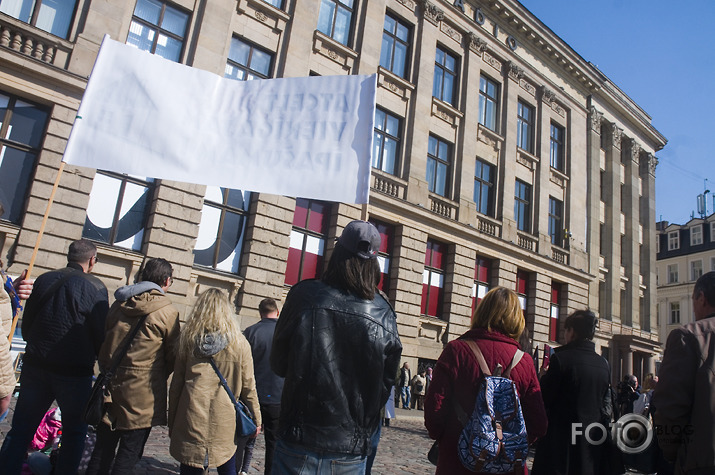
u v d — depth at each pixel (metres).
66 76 11.38
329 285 2.38
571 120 25.95
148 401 3.42
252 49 15.03
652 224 31.36
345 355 2.24
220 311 3.52
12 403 7.97
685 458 2.57
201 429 3.31
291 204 14.81
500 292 2.95
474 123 20.69
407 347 16.86
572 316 3.91
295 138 4.45
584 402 3.55
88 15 12.09
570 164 25.38
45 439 4.85
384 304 2.43
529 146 23.73
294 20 15.70
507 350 2.77
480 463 2.44
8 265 10.44
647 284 30.50
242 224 14.26
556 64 25.52
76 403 3.65
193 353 3.40
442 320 18.56
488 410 2.50
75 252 4.01
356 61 17.28
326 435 2.15
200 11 13.93
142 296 3.55
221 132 4.54
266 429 4.86
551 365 3.73
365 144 4.33
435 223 18.36
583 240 25.27
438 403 2.69
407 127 18.41
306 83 4.58
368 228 2.44
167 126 4.43
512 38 23.27
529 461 8.57
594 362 3.66
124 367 3.43
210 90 4.65
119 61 4.49
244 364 3.56
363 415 2.23
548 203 23.58
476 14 21.73
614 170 28.72
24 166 11.11
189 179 4.36
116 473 3.30
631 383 12.85
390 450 8.77
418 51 19.28
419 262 17.72
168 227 12.52
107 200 12.08
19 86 10.95
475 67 21.22
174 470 5.34
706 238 48.06
